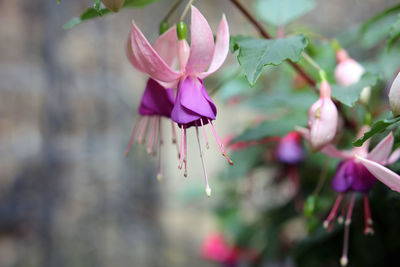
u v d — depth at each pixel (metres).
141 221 1.02
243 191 0.68
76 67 0.97
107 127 1.03
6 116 1.14
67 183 0.91
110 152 1.02
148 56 0.37
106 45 1.02
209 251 0.68
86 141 0.98
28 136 1.11
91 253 0.94
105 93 1.02
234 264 0.66
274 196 0.63
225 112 1.06
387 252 0.48
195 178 1.15
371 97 0.52
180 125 0.38
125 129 1.04
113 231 0.98
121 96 1.05
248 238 0.63
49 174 0.86
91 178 0.98
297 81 0.56
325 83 0.40
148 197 1.03
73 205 0.94
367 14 0.83
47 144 0.87
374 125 0.37
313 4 0.49
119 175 1.00
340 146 0.50
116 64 1.08
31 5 1.04
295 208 0.55
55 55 0.86
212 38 0.37
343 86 0.42
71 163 0.93
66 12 0.88
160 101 0.39
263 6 0.49
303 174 0.54
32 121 1.13
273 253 0.56
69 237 0.91
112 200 0.99
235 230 0.65
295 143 0.51
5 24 1.09
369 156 0.39
